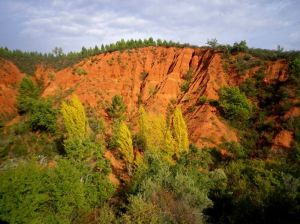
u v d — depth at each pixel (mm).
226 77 52188
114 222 15984
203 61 59500
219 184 22719
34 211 16031
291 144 36219
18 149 44000
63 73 76875
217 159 37656
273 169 24312
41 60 92812
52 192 17266
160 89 57344
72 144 28531
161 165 25625
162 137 39906
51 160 38156
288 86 43812
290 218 14781
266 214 15391
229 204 19672
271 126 40625
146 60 68750
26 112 61906
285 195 15867
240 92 47062
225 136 41656
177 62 62406
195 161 33344
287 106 41062
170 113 52594
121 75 67938
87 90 63594
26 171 16500
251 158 37281
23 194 15719
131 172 36156
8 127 54156
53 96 66875
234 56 55219
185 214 15141
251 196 17781
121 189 30078
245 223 15992
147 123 41000
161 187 17141
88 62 75625
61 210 16938
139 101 59156
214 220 18406
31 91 65750
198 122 45281
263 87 47406
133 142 42719
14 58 90188
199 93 52062
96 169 29281
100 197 22266
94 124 49562
